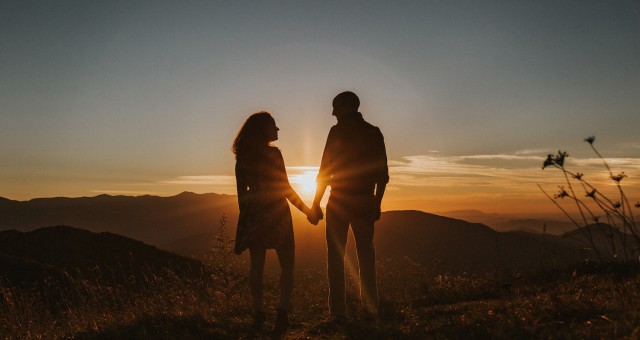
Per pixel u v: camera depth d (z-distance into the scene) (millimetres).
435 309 6367
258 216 6094
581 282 6512
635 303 4379
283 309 6078
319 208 6660
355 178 6547
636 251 3346
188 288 8562
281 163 6215
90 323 6984
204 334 5828
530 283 7230
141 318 6812
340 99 6703
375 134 6648
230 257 8555
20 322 7488
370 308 6574
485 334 4410
